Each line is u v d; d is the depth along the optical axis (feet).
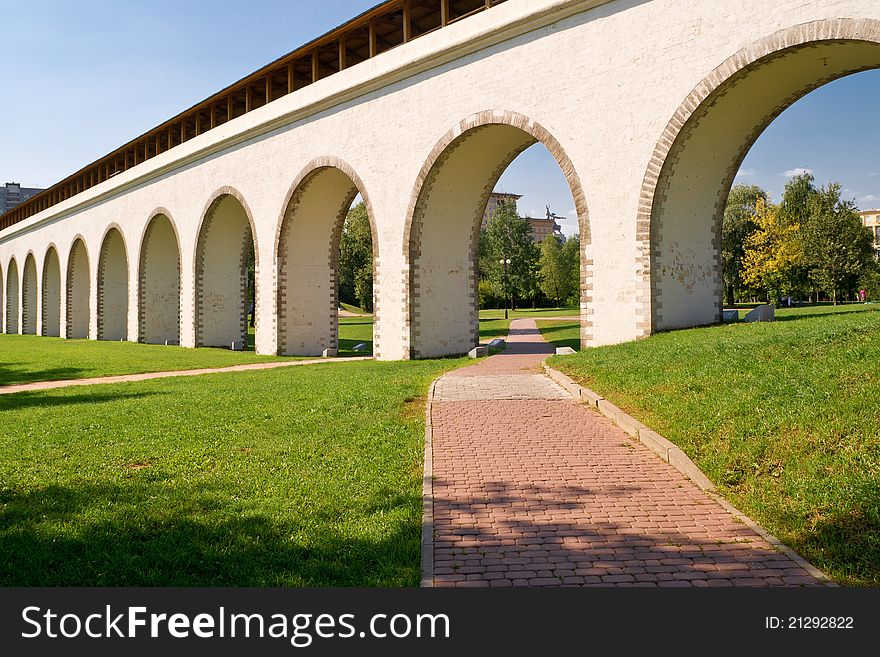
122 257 115.55
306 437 25.55
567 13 46.78
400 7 60.85
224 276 88.99
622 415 25.95
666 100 41.88
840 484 16.38
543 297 224.12
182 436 26.37
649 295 42.93
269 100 77.30
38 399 40.22
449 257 61.36
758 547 15.05
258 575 13.65
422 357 59.36
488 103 52.03
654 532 16.01
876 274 107.86
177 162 90.07
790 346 28.45
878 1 32.71
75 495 18.89
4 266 161.79
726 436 20.92
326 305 77.00
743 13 38.29
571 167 46.85
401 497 18.37
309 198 72.54
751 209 148.77
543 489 19.24
